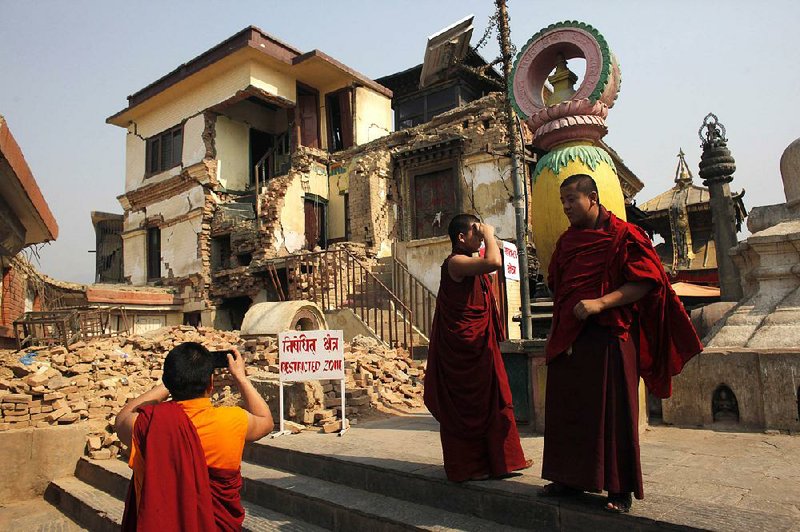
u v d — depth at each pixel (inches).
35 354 342.3
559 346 114.7
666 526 99.1
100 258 1085.8
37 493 245.8
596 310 107.3
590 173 187.6
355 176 739.4
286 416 238.5
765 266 226.7
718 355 186.9
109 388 302.5
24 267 503.8
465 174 690.8
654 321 116.9
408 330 480.4
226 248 803.4
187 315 800.3
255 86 743.1
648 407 210.8
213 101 786.8
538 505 118.0
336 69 784.3
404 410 276.4
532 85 212.8
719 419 187.2
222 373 314.5
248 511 170.2
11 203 349.4
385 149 765.3
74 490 229.9
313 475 178.2
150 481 83.3
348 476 165.3
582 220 118.0
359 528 140.6
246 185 831.1
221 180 799.7
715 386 187.2
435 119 726.5
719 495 114.6
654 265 109.2
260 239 727.1
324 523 151.5
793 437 166.6
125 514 91.0
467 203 684.1
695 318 276.1
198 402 96.9
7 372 293.3
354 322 474.6
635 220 900.0
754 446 157.9
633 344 112.0
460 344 135.5
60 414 267.1
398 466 155.0
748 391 180.9
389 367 334.3
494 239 133.7
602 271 111.8
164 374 98.8
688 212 868.0
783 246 220.8
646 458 147.5
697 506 106.4
